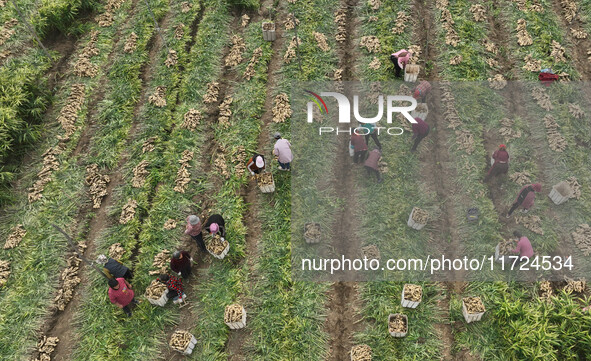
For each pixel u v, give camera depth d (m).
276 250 11.17
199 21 16.69
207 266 11.02
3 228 11.90
